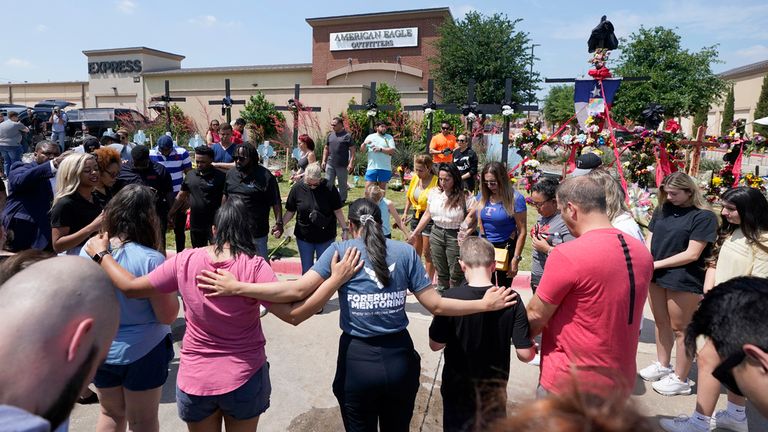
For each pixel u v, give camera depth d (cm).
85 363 132
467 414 268
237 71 3120
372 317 273
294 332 527
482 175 485
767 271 329
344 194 1053
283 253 785
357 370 273
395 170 1638
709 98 2391
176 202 607
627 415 91
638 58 2381
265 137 2114
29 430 101
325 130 2305
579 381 103
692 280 381
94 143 678
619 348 241
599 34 914
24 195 449
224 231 270
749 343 144
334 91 2286
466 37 2838
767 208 329
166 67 3525
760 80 3500
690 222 377
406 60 3008
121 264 273
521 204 477
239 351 262
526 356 266
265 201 568
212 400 258
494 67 2748
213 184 598
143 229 286
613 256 238
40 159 516
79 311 130
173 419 373
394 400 279
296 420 377
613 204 389
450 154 1083
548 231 425
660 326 417
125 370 272
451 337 278
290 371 449
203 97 2522
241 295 254
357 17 3009
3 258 260
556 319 253
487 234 489
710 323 157
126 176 570
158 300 269
